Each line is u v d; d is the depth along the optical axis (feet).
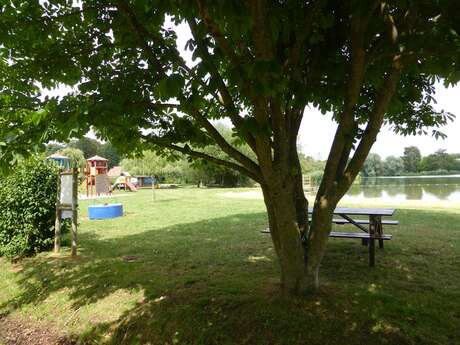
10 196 22.47
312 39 10.77
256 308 12.12
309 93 10.49
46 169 23.89
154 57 10.62
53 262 20.63
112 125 10.75
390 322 10.94
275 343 10.68
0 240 22.95
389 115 16.56
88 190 95.76
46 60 12.34
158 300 14.08
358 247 20.45
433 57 10.16
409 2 10.27
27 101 10.67
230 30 8.03
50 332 14.26
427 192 83.56
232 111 10.12
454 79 10.58
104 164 114.52
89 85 11.62
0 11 10.94
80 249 23.58
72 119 7.96
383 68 12.04
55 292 16.84
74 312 14.90
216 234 26.84
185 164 135.54
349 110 11.25
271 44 8.86
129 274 17.33
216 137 11.16
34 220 22.97
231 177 139.64
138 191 112.27
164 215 40.24
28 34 11.62
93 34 13.02
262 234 25.95
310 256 12.57
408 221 29.14
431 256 18.24
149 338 12.28
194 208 47.06
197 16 8.52
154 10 9.60
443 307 11.99
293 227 11.99
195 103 9.47
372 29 11.18
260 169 11.70
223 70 12.94
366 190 94.63
